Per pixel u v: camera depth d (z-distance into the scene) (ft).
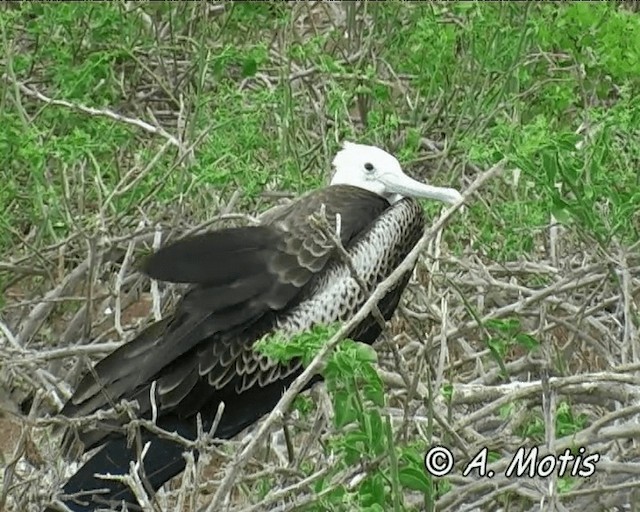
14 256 43.09
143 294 45.34
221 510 27.53
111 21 47.50
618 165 35.55
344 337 28.71
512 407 32.81
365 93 45.93
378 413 27.55
